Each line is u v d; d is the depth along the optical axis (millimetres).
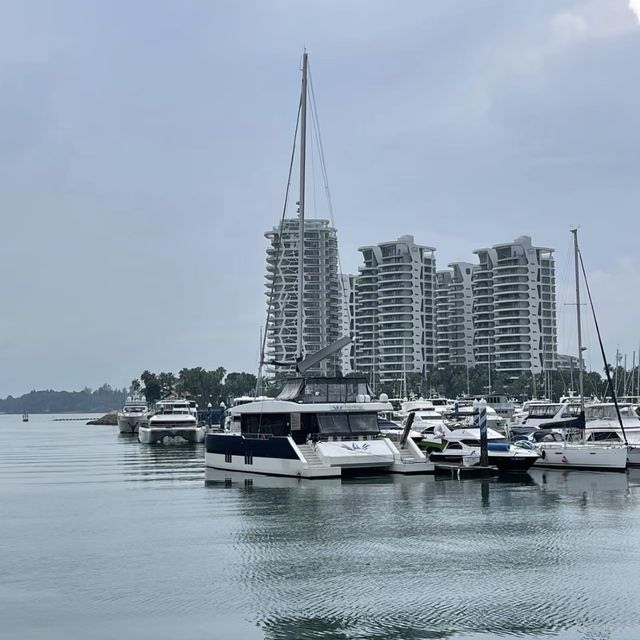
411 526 29609
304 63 52688
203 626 18219
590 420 57875
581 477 45438
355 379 46906
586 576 22141
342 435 45531
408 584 21406
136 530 29609
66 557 25141
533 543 26453
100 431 160375
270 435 46781
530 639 17188
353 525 29906
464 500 36031
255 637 17453
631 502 35281
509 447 47406
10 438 122625
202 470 53281
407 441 47594
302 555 24938
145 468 56500
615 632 17578
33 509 35438
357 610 19234
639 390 98188
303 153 52031
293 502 35719
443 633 17562
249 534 28453
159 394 197375
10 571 23359
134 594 20781
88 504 36875
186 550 25922
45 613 19281
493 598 20109
